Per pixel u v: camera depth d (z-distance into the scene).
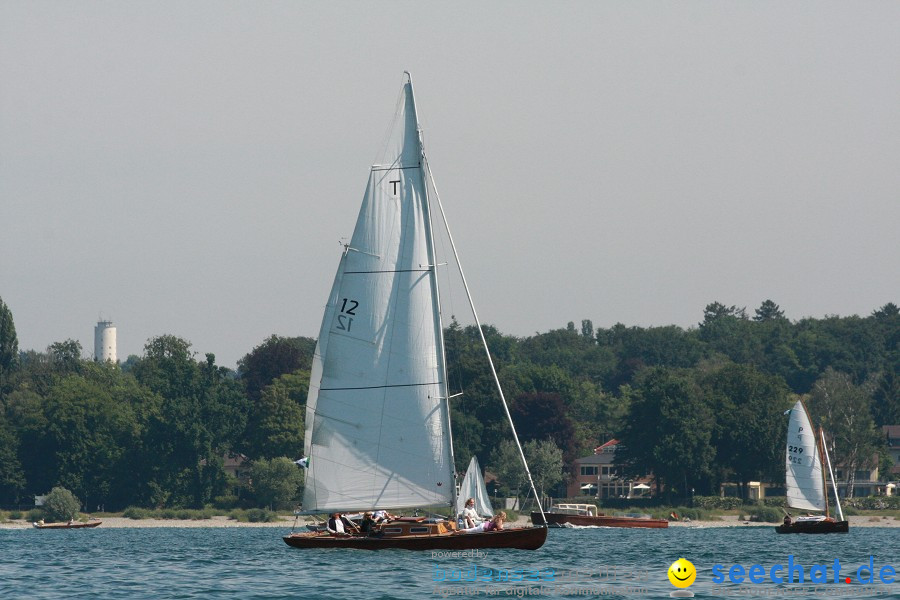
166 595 180.00
